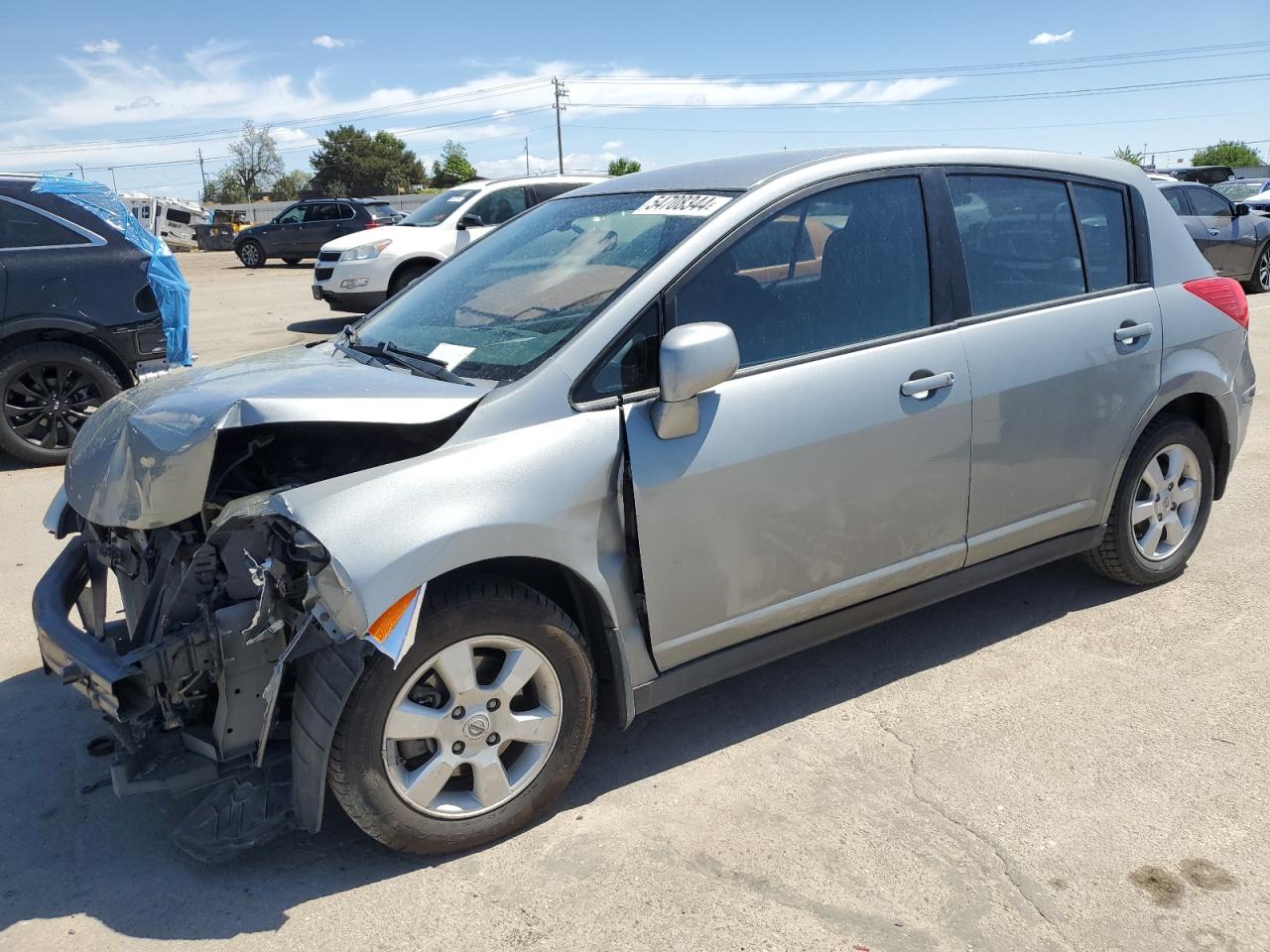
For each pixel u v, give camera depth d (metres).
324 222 27.69
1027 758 3.27
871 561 3.44
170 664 2.62
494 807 2.89
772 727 3.53
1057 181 3.96
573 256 3.44
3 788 3.30
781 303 3.24
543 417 2.87
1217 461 4.59
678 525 2.99
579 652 2.94
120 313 7.29
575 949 2.52
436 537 2.58
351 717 2.61
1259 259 14.34
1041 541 3.96
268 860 2.90
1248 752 3.26
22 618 4.62
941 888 2.69
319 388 2.86
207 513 2.92
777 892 2.70
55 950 2.57
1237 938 2.49
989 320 3.64
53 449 7.32
